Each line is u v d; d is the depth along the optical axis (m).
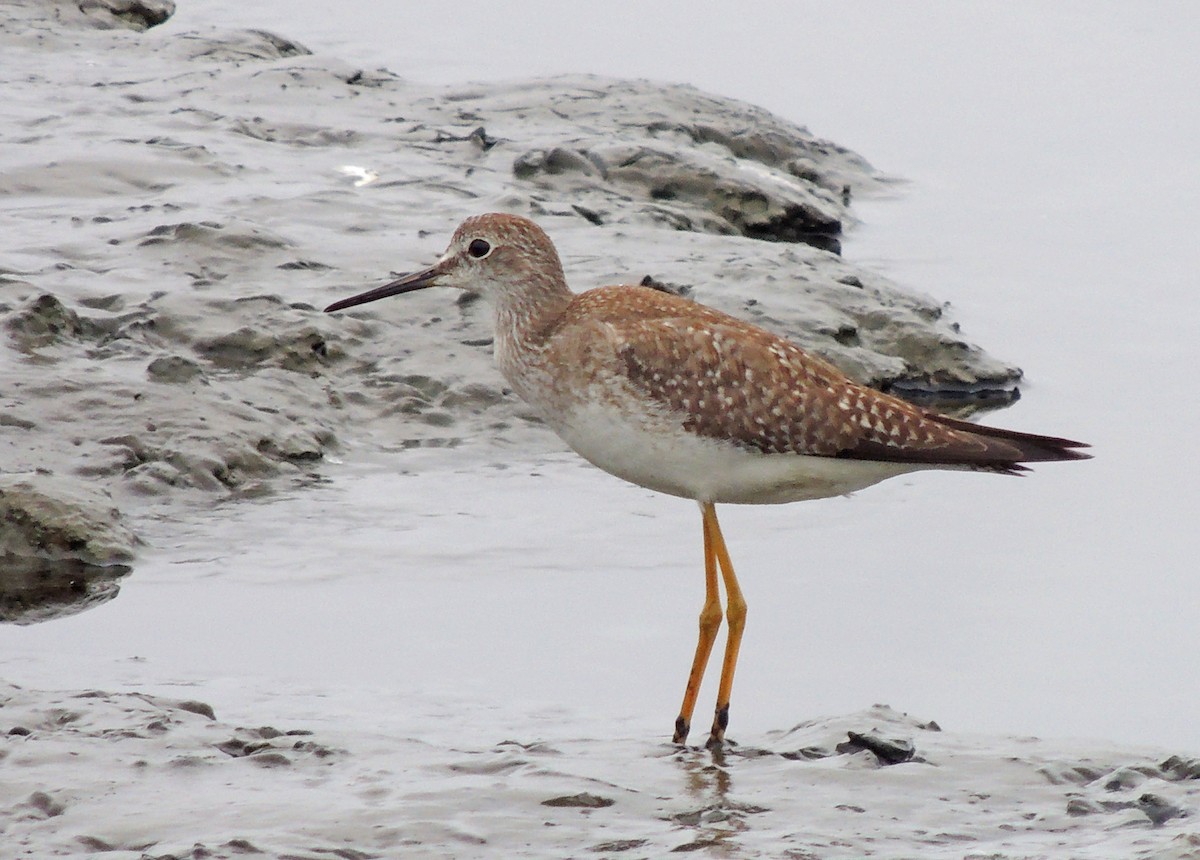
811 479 10.47
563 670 11.27
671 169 23.17
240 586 12.66
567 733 10.08
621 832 8.20
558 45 32.19
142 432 14.69
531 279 11.05
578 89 26.62
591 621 12.15
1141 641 11.84
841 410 10.24
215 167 21.42
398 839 8.00
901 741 9.38
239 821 8.12
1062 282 21.53
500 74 30.34
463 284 11.29
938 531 14.05
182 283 17.42
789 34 32.91
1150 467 15.62
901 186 25.84
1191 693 11.00
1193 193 25.00
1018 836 8.28
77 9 30.52
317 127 23.94
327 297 17.48
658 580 12.97
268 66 26.56
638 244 20.09
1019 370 18.44
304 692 10.66
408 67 30.59
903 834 8.27
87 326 16.17
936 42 32.34
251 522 13.91
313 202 20.27
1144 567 13.22
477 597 12.57
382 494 14.69
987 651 11.69
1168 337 19.61
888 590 12.78
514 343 10.97
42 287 16.77
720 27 33.34
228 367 16.17
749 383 10.20
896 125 28.38
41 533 12.94
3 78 25.72
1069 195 25.14
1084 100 29.28
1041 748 9.54
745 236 23.02
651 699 10.83
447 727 10.08
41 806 8.27
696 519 14.35
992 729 10.42
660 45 32.41
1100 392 18.02
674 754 9.47
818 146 26.34
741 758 9.41
